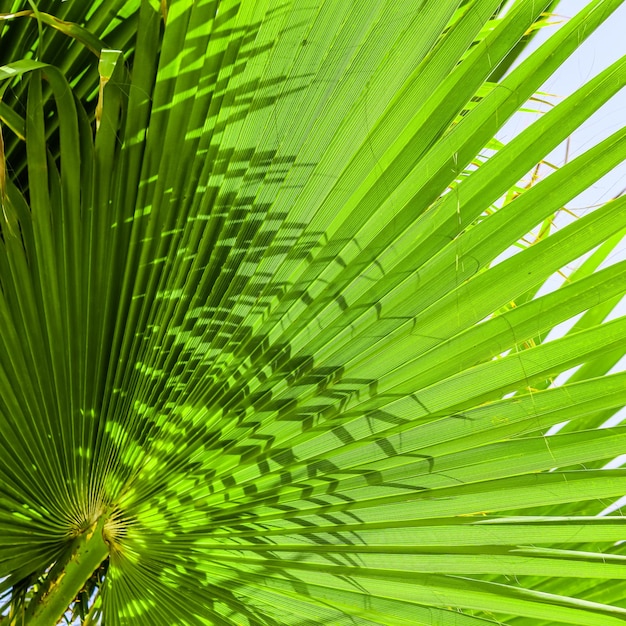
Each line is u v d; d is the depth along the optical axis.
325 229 1.05
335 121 1.00
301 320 1.10
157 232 1.09
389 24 0.95
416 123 0.98
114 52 1.02
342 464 1.16
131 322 1.12
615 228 0.98
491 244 1.02
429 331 1.07
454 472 1.13
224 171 1.05
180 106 1.04
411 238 1.03
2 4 1.14
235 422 1.16
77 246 1.11
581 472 1.09
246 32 0.99
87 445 1.16
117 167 1.09
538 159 0.98
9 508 1.14
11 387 1.11
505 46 0.95
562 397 1.06
